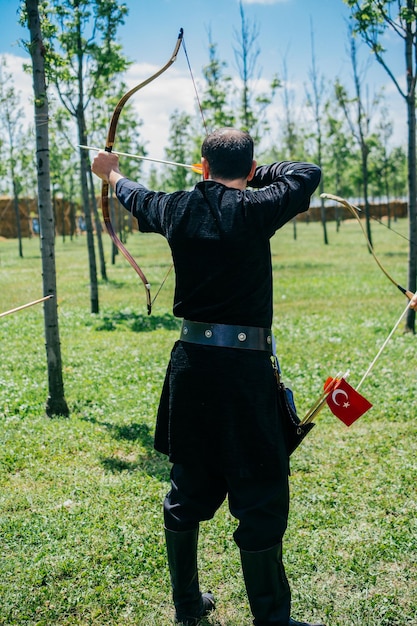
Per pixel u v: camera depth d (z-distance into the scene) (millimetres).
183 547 2898
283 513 2707
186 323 2711
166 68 3039
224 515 4125
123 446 5500
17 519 4074
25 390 7246
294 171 2723
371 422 6027
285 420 2768
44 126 5848
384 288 16156
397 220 70062
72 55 12539
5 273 22500
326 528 3965
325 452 5254
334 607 3180
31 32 5836
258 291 2637
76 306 14305
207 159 2730
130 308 13883
